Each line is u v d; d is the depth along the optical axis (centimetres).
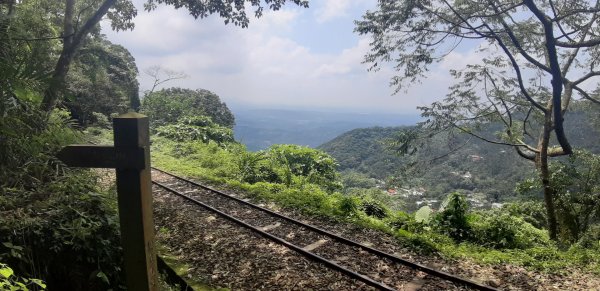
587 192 1012
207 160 1686
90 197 470
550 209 997
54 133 466
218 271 619
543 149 1020
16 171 434
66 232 427
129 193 266
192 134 2222
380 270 638
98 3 1197
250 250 698
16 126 418
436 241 822
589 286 599
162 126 2397
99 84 2177
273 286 577
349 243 748
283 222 880
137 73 3209
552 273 649
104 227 456
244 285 579
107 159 264
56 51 1075
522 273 647
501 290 556
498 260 704
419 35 1048
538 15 888
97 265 442
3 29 446
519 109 1204
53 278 420
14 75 384
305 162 1747
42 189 445
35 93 412
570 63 1157
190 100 3195
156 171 1449
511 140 1220
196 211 934
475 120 1192
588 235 976
